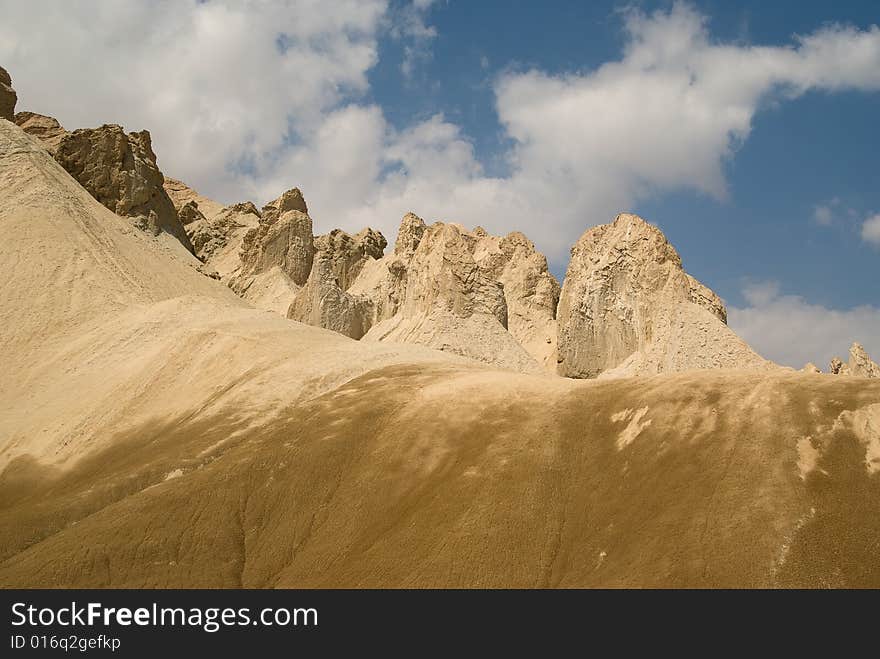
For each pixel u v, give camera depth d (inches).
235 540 2474.2
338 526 2470.5
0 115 7229.3
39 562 2333.9
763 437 2241.6
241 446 2883.9
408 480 2573.8
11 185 5792.3
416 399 2979.8
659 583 1947.6
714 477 2191.2
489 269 6318.9
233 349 3796.8
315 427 2878.9
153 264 6087.6
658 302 4753.9
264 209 7741.1
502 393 2925.7
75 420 3575.3
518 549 2218.3
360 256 7524.6
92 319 4849.9
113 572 2315.5
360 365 3501.5
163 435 3240.7
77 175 6766.7
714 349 4525.1
